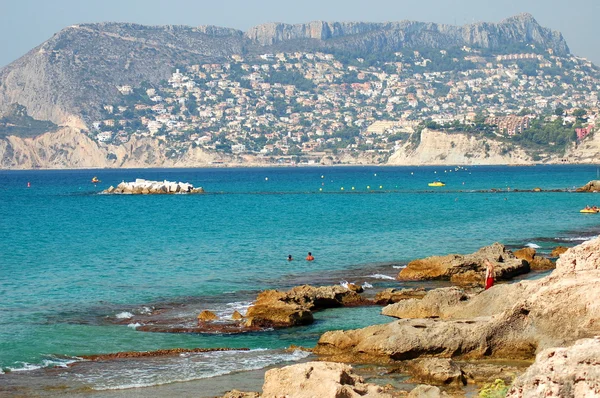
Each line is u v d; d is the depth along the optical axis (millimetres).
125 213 187125
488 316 53031
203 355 52344
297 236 125812
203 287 79000
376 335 50812
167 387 45312
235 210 193375
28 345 55594
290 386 38000
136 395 43906
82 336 58406
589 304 47188
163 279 83875
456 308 59875
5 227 147750
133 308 68625
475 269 83688
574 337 46719
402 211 182250
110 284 80750
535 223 148000
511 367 46688
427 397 38531
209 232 133750
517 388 29719
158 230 138875
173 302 71312
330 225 145500
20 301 71750
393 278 83938
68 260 98375
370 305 69312
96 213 187875
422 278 83062
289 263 95562
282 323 61281
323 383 37625
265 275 86562
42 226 149750
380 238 122312
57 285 80062
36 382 46594
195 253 104750
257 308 63094
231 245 113625
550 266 88625
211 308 68375
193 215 177125
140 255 103000
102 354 53125
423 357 49344
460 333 49625
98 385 45781
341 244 114438
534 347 48594
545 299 48406
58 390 45031
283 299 65875
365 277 84812
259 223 151625
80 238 125375
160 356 52219
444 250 107500
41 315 65688
